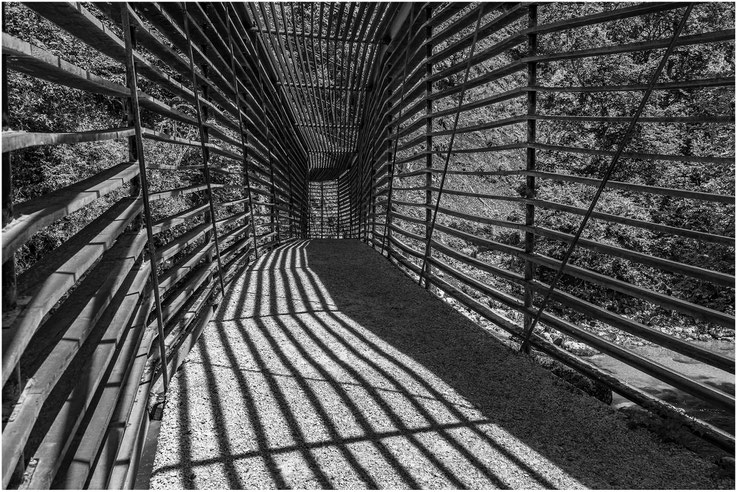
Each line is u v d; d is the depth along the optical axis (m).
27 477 1.05
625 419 2.54
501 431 2.40
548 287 3.28
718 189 10.11
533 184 3.47
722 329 9.78
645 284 9.89
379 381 2.93
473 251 12.02
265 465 2.07
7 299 1.04
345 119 11.95
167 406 2.52
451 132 4.55
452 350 3.46
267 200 9.74
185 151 9.10
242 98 6.00
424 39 5.77
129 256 1.98
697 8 11.84
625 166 10.95
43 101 7.21
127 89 1.98
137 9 2.78
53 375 1.11
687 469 2.12
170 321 3.23
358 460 2.12
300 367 3.10
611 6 12.62
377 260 7.06
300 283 5.40
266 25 7.07
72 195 1.44
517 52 17.91
